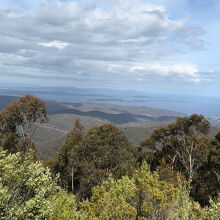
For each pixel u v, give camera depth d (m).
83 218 5.84
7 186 4.88
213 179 15.47
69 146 20.75
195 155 20.84
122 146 18.64
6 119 19.20
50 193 5.94
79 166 19.17
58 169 20.42
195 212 5.41
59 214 5.63
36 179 5.29
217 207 5.29
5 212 4.50
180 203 5.34
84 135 21.36
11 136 19.28
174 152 23.34
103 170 16.61
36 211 4.84
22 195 5.32
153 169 23.22
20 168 5.23
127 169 14.43
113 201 5.74
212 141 17.16
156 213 5.50
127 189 6.65
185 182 6.16
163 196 5.59
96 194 6.50
